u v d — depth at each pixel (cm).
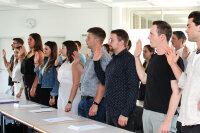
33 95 469
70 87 386
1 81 1063
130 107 274
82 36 989
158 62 249
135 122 406
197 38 220
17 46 558
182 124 223
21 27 1030
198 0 821
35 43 484
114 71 287
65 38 1005
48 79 432
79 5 968
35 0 920
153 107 251
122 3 906
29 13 1025
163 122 236
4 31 1040
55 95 420
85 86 334
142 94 499
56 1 884
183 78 228
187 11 917
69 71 386
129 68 279
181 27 925
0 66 1057
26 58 492
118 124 284
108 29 967
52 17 1012
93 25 979
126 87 283
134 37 964
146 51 491
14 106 374
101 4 946
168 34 251
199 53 218
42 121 282
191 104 215
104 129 250
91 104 333
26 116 307
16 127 386
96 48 320
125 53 290
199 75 212
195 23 218
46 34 1019
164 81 244
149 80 257
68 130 245
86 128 253
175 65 232
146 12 957
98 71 314
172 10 933
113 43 292
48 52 433
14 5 943
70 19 998
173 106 234
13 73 533
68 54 389
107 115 297
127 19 969
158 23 253
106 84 296
